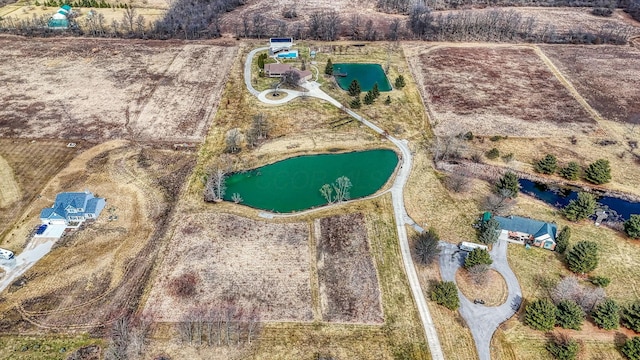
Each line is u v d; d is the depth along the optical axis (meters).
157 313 64.06
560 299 65.44
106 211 81.62
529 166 95.31
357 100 114.50
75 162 93.94
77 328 61.97
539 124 109.44
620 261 73.12
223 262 72.31
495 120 110.88
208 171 92.12
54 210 78.00
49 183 87.81
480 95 121.88
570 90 124.81
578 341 61.09
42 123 106.12
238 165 94.50
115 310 64.38
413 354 59.47
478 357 59.22
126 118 109.06
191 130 105.38
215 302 65.88
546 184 91.38
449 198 86.25
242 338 61.03
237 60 139.25
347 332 62.25
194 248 74.62
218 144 100.62
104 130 104.44
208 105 115.31
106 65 134.25
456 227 79.62
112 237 76.31
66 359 58.00
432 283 69.31
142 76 128.50
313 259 73.38
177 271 70.50
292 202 85.69
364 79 131.62
